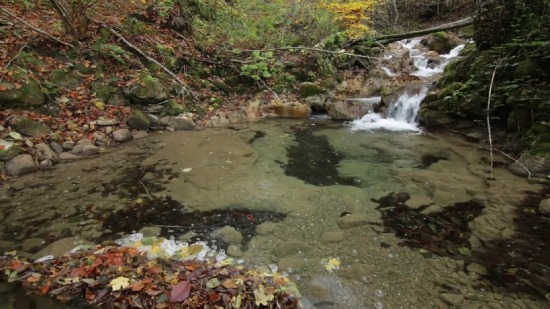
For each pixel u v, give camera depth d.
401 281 2.70
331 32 9.61
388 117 7.67
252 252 3.06
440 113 6.64
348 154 5.51
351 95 8.79
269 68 8.49
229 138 6.09
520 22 5.77
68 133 5.22
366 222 3.54
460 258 2.96
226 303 2.32
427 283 2.68
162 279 2.54
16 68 5.24
